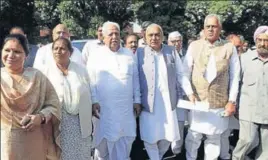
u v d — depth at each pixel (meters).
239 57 5.55
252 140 5.32
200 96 5.45
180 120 5.86
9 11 16.86
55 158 4.36
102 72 5.23
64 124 4.53
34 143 4.04
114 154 5.46
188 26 15.82
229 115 5.35
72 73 4.60
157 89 5.40
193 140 5.70
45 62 4.78
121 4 15.20
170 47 5.55
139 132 5.63
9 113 3.89
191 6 15.86
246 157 5.64
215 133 5.50
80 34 15.17
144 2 15.50
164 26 15.60
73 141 4.58
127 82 5.26
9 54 3.86
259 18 15.84
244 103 5.34
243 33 16.17
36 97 4.02
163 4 15.84
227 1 15.47
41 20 15.97
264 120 5.21
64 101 4.52
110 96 5.21
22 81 3.95
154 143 5.46
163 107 5.42
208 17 5.43
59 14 15.66
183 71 5.52
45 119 4.05
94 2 15.09
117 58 5.27
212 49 5.39
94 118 5.40
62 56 4.53
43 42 13.90
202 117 5.54
